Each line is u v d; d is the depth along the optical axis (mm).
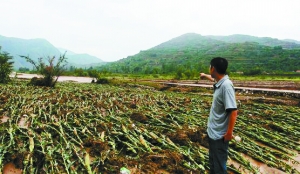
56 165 4621
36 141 5672
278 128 8398
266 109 11750
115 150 5590
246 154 6258
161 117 8766
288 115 10250
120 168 4730
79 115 8711
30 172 4430
